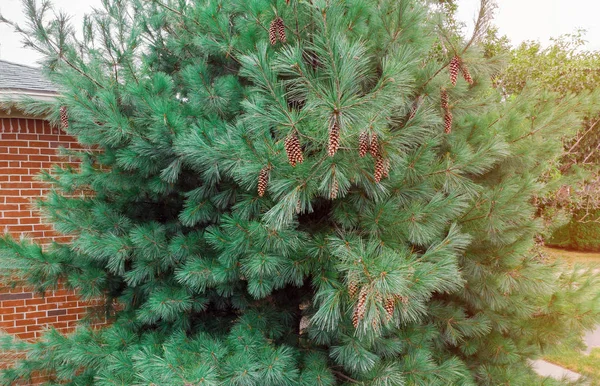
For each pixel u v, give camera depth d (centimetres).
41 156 403
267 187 224
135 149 249
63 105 247
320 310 199
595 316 288
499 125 296
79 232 285
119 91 264
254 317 273
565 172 700
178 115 238
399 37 232
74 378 296
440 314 308
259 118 170
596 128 705
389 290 161
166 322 296
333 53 157
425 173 233
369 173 205
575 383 329
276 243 217
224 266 242
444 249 202
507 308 312
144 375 208
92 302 420
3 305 392
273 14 220
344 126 151
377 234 224
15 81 420
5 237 276
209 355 229
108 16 265
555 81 722
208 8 244
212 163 217
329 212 263
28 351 292
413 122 199
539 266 282
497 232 284
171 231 301
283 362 231
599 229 1144
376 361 255
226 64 294
